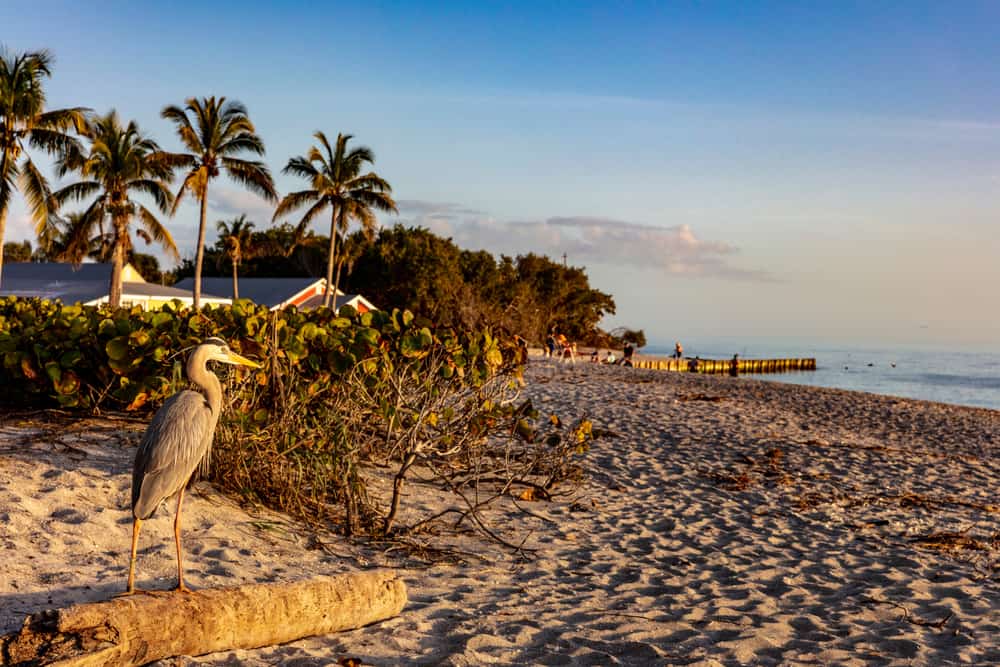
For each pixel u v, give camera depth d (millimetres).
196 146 44031
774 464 15406
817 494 12984
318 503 8797
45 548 6211
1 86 33812
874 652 6441
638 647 6148
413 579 7469
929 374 107375
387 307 70500
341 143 54000
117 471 8266
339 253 70312
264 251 77000
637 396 26109
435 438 9617
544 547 9203
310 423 9172
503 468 11297
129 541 6734
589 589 7746
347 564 7504
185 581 6074
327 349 9492
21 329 11305
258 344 8906
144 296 45656
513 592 7395
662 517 11062
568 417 20266
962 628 7184
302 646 5453
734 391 32094
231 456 8586
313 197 54125
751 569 8781
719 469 14695
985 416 29969
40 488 7406
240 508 8219
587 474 13484
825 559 9344
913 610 7637
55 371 9664
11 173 35344
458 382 10391
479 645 5828
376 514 9141
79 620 4410
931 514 11977
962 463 17078
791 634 6805
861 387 76375
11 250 96062
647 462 14992
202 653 4945
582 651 5949
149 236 43625
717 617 7094
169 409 5199
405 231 74625
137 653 4555
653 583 8117
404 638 5797
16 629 4719
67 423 9703
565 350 46438
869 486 13898
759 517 11359
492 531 9570
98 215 42312
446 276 69188
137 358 9570
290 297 54000
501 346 10820
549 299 89938
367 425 10289
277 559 7137
